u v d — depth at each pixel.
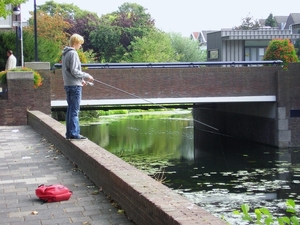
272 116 26.00
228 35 35.66
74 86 8.23
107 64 23.48
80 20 61.53
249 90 25.03
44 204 6.04
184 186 16.92
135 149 25.14
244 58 36.56
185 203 4.43
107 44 60.16
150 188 5.05
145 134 31.08
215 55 37.66
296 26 62.47
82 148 7.81
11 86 17.20
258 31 35.72
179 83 24.17
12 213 5.71
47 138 11.70
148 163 21.52
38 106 19.83
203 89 24.44
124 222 5.18
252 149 25.58
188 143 27.88
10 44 27.77
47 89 19.88
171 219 3.96
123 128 33.97
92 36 60.22
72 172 7.83
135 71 23.69
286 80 25.36
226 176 18.62
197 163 21.47
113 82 23.48
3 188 6.95
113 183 5.91
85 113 41.44
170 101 24.06
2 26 29.95
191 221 3.83
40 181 7.29
